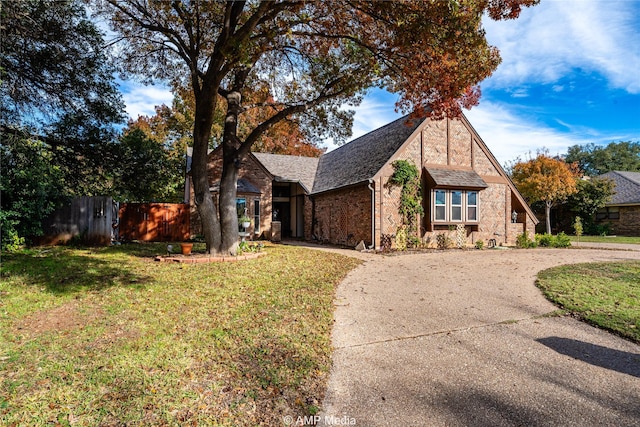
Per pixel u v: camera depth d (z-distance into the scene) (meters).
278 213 24.72
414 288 7.70
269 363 3.82
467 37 7.43
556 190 23.64
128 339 4.29
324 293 6.93
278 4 8.35
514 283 8.22
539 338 4.75
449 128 17.12
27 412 2.79
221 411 2.94
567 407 3.08
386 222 15.42
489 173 17.98
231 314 5.40
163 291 6.54
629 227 26.27
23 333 4.38
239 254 11.08
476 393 3.32
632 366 3.89
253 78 13.44
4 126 13.13
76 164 16.66
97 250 12.15
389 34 9.14
